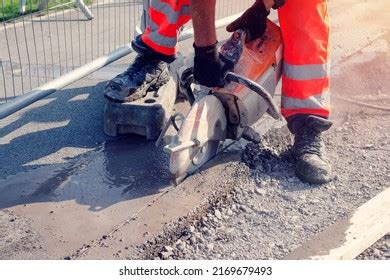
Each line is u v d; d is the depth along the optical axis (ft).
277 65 9.91
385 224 8.75
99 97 12.13
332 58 13.25
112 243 8.55
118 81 10.41
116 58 12.19
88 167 10.02
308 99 9.61
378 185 9.55
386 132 10.85
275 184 9.62
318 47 9.50
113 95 10.43
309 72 9.53
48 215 9.05
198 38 8.70
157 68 10.73
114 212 9.08
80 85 12.57
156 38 10.39
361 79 12.51
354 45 13.91
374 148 10.43
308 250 8.39
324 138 10.69
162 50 10.46
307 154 9.64
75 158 10.25
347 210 9.05
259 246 8.52
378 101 11.82
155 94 10.79
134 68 10.57
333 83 12.34
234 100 9.53
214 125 9.55
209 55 8.79
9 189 9.55
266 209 9.16
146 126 10.55
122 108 10.53
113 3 17.99
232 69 9.41
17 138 10.78
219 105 9.57
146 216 8.98
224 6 16.74
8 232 8.75
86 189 9.55
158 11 10.32
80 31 15.83
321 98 9.65
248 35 9.73
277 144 10.50
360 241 8.48
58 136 10.84
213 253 8.43
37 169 10.00
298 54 9.52
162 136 9.84
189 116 9.27
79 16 16.94
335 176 9.73
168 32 10.36
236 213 9.11
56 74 13.24
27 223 8.91
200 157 9.66
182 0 10.15
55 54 14.39
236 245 8.55
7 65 13.71
